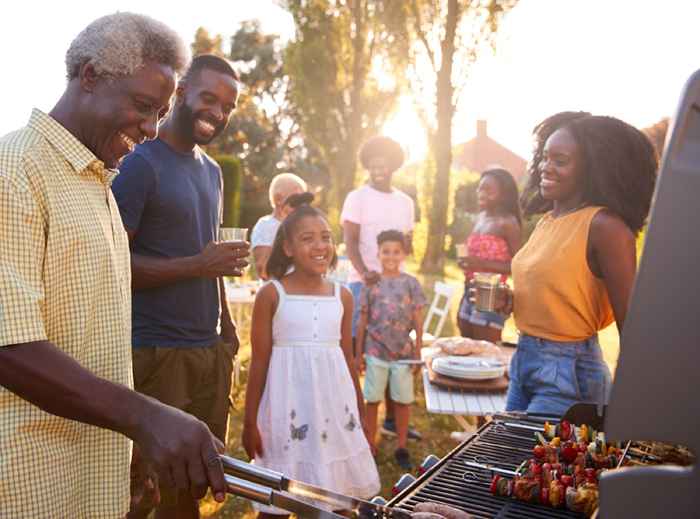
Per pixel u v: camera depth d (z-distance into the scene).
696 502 0.79
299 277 3.20
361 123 18.50
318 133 18.81
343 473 3.09
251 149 32.31
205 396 2.90
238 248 2.62
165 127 2.74
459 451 1.77
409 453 4.66
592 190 2.15
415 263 19.17
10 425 1.39
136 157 2.59
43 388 1.29
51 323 1.44
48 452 1.44
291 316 3.07
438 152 16.64
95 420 1.31
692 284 0.76
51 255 1.42
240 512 3.81
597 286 2.12
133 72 1.50
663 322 0.77
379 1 16.55
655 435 0.79
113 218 1.67
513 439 1.88
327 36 18.27
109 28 1.48
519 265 2.30
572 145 2.14
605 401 2.17
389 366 4.56
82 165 1.50
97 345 1.54
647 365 0.78
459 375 3.34
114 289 1.57
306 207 3.24
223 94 2.74
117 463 1.57
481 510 1.45
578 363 2.17
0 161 1.35
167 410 1.30
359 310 4.63
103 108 1.51
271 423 3.05
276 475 1.33
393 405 5.06
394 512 1.29
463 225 21.20
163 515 2.77
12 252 1.33
